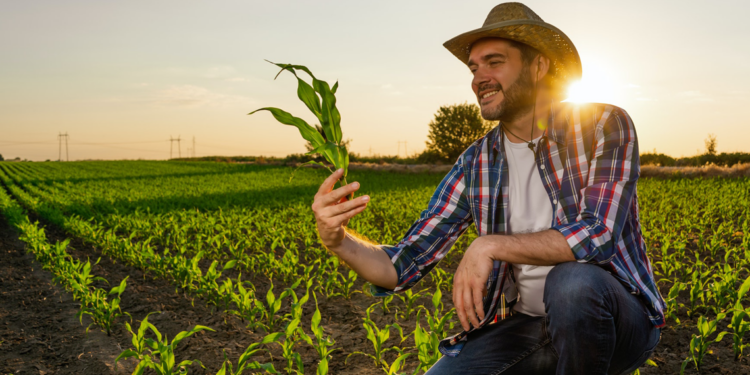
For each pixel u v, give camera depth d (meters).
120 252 8.78
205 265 8.61
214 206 18.66
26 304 6.23
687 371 3.69
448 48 2.12
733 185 18.23
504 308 2.21
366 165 48.06
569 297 1.63
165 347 3.48
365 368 4.05
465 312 1.76
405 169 43.94
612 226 1.68
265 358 4.34
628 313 1.71
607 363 1.66
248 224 12.20
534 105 1.97
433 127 64.25
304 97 1.67
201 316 5.69
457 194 2.23
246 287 7.02
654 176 27.66
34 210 18.69
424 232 2.22
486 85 1.97
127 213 17.16
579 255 1.63
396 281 2.11
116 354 4.54
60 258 7.26
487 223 2.13
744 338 4.27
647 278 1.87
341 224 1.78
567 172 1.92
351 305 6.00
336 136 1.68
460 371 2.07
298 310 4.45
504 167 2.10
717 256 8.00
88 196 23.56
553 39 1.88
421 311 5.66
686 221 10.35
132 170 54.97
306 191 25.98
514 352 2.01
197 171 52.22
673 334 4.47
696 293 4.97
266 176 42.09
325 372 3.42
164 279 7.50
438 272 6.52
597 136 1.89
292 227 11.66
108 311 5.12
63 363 4.31
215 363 4.25
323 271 6.88
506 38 1.91
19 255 9.59
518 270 2.10
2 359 4.38
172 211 15.71
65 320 5.61
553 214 1.96
